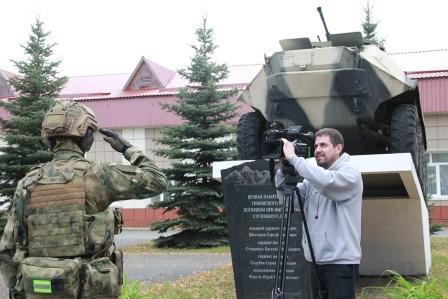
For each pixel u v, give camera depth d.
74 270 2.95
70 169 3.11
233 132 14.73
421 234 7.33
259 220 6.25
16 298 3.16
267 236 6.22
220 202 14.39
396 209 7.30
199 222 14.31
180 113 14.83
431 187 22.95
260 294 6.22
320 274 3.99
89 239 3.04
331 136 4.04
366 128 7.53
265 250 6.22
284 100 7.24
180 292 6.93
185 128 14.48
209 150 14.50
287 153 3.91
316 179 3.80
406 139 7.00
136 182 3.16
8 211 3.29
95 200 3.11
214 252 12.89
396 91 6.95
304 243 4.15
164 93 24.48
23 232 3.12
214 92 14.62
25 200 3.10
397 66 7.59
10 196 16.19
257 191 6.27
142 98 24.56
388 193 7.40
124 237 19.17
